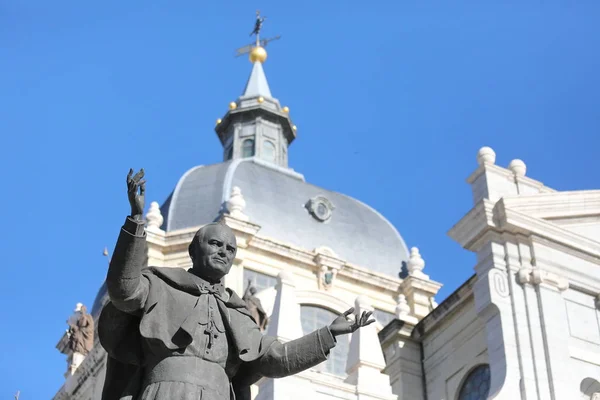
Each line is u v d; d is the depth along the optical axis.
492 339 31.16
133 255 7.78
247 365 8.50
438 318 36.16
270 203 56.81
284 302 28.34
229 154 67.12
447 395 34.91
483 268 32.38
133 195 7.79
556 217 33.62
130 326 8.23
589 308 32.62
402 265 57.59
